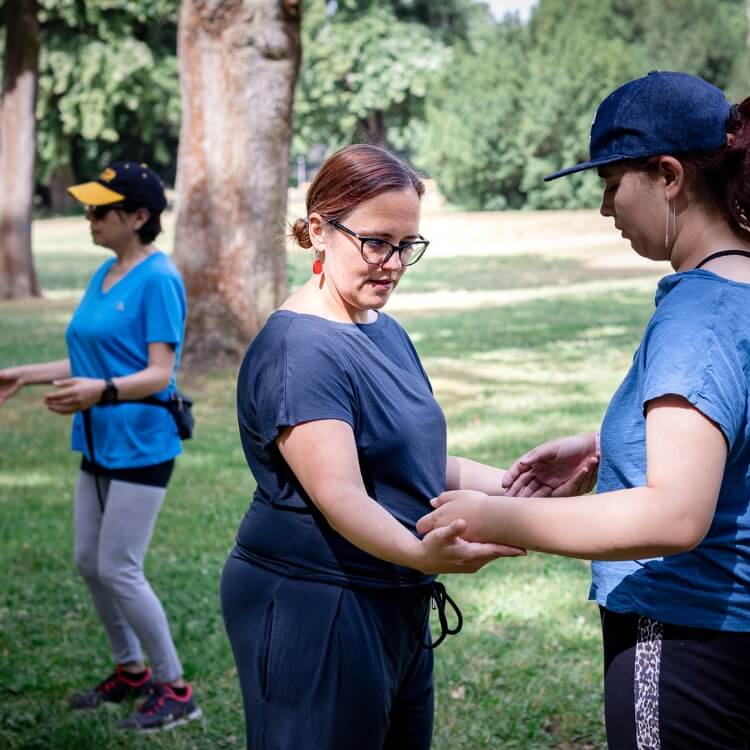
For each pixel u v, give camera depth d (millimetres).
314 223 2273
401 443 2281
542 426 8898
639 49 33875
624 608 1999
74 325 3936
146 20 29641
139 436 3777
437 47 42594
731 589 1908
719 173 1917
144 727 3857
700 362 1804
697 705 1932
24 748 3750
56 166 38531
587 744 3699
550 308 17109
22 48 18688
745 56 30328
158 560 5695
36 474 7934
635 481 1957
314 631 2248
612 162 1962
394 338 2436
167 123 40281
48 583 5414
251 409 2256
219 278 11719
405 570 2301
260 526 2318
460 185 35688
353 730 2256
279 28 11477
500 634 4637
